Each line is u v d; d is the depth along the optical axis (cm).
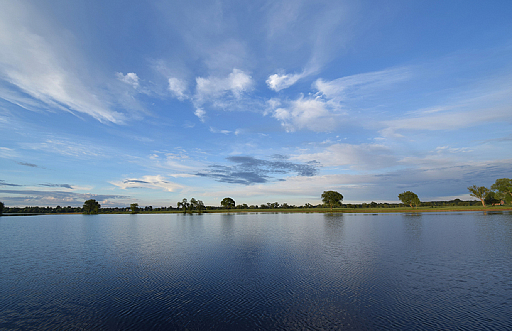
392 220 10219
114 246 4694
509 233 5566
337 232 6425
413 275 2600
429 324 1581
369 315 1714
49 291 2267
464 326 1555
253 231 7012
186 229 8038
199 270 2877
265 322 1628
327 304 1903
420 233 5862
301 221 10906
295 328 1544
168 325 1608
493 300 1955
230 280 2500
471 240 4722
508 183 15350
